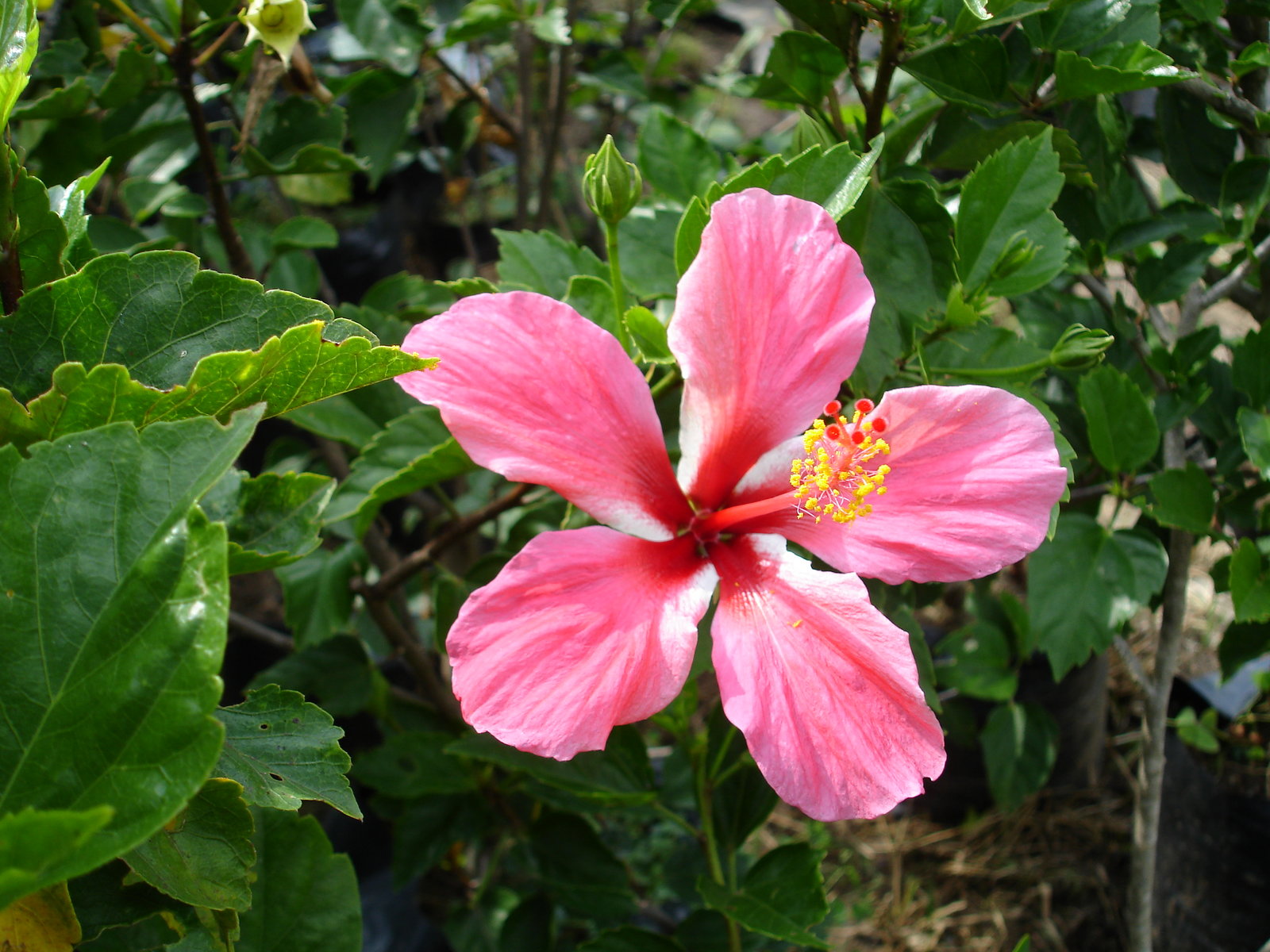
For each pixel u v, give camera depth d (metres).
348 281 0.84
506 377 0.26
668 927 0.49
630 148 0.92
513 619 0.25
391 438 0.36
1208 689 0.55
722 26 1.22
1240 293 0.41
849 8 0.30
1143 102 0.45
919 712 0.25
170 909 0.23
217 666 0.17
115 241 0.43
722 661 0.26
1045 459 0.26
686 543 0.28
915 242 0.31
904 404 0.26
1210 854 0.48
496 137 0.67
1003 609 0.55
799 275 0.26
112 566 0.18
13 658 0.17
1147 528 0.41
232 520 0.25
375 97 0.45
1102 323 0.40
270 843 0.29
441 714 0.46
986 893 0.59
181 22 0.35
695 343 0.26
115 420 0.20
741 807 0.37
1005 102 0.34
